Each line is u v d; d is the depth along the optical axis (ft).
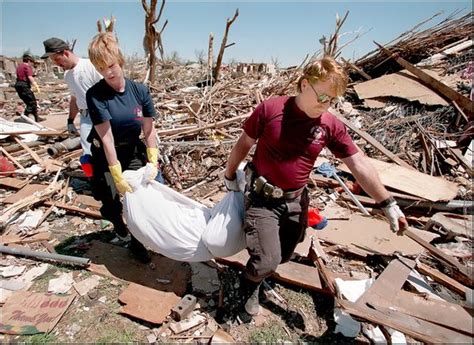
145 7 24.39
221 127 17.44
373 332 6.63
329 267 8.54
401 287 7.12
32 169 14.21
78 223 10.54
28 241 9.39
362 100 21.25
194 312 7.07
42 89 41.04
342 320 6.79
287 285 7.91
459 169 14.01
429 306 6.47
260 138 5.70
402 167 13.32
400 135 16.79
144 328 6.68
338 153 5.81
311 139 5.33
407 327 5.82
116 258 8.68
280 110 5.30
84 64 10.72
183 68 43.29
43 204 11.48
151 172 7.16
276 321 6.95
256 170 5.98
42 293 7.42
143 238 7.17
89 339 6.40
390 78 21.29
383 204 5.93
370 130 17.63
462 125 16.20
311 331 6.77
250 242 5.99
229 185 6.77
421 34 24.22
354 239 9.52
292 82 22.07
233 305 7.29
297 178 5.68
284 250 6.86
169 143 14.30
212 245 6.61
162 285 7.78
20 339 6.34
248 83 26.68
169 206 7.00
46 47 10.18
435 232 10.12
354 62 25.76
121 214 8.70
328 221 10.50
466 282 7.82
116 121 6.86
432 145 15.01
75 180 13.44
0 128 18.17
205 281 7.97
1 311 6.88
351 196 11.43
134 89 6.99
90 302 7.27
